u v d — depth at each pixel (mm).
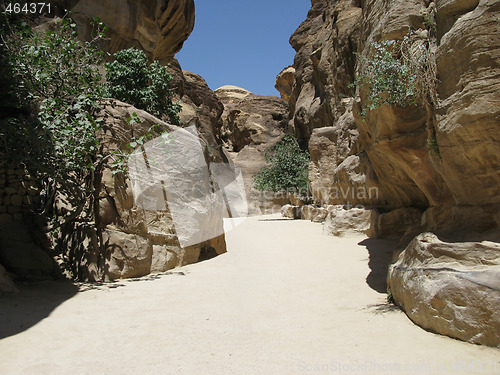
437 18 4363
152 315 4590
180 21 17781
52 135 6246
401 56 4754
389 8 5273
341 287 5789
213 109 37906
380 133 5477
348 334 3861
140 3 14180
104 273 6465
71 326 4164
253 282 6289
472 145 3791
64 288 5805
